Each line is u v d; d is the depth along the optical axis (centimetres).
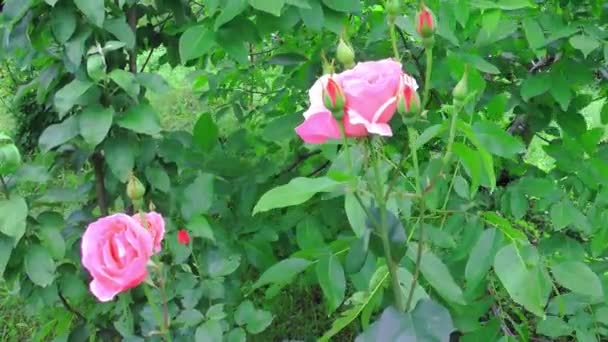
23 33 189
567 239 198
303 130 106
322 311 293
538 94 209
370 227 113
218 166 215
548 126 248
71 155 212
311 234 204
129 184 122
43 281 188
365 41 238
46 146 182
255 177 219
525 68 248
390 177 162
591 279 143
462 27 205
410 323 107
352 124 100
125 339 167
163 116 515
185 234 178
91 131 176
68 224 211
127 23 201
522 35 222
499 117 192
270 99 280
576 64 212
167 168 213
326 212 209
